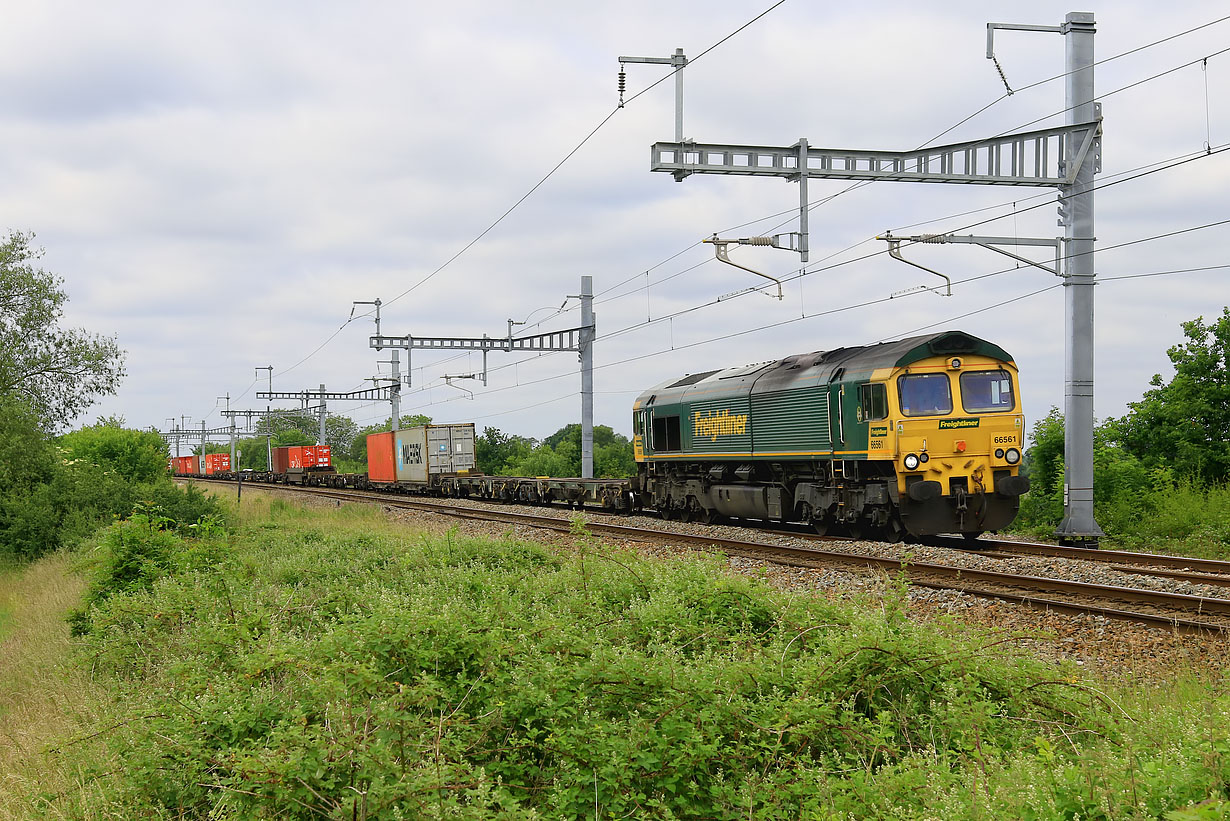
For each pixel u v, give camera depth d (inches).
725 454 954.1
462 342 1705.2
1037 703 274.4
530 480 1521.9
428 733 222.8
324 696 233.3
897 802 204.5
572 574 460.1
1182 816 153.3
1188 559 587.2
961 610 472.4
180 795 238.4
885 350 753.6
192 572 534.9
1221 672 325.4
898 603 337.1
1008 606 465.1
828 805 207.8
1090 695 278.7
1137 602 462.9
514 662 282.2
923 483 701.9
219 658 335.6
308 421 5177.2
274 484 3179.1
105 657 401.1
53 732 332.2
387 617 292.7
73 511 1047.6
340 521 1251.8
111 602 457.1
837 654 282.5
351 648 273.4
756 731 240.7
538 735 243.0
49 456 1185.4
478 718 241.8
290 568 620.4
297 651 279.7
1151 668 354.3
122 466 1669.5
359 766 210.8
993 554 635.5
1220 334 927.0
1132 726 235.8
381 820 189.8
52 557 965.8
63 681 402.3
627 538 853.8
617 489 1222.3
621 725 234.8
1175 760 196.2
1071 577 544.7
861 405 749.9
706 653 291.6
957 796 193.8
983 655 297.9
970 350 732.7
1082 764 195.2
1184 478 855.7
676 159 701.9
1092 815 180.1
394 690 245.6
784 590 446.9
